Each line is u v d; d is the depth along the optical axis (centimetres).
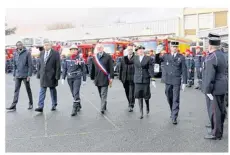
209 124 645
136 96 722
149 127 637
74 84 770
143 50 724
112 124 665
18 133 597
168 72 680
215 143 527
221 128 551
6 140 551
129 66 809
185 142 533
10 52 2666
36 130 619
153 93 1152
